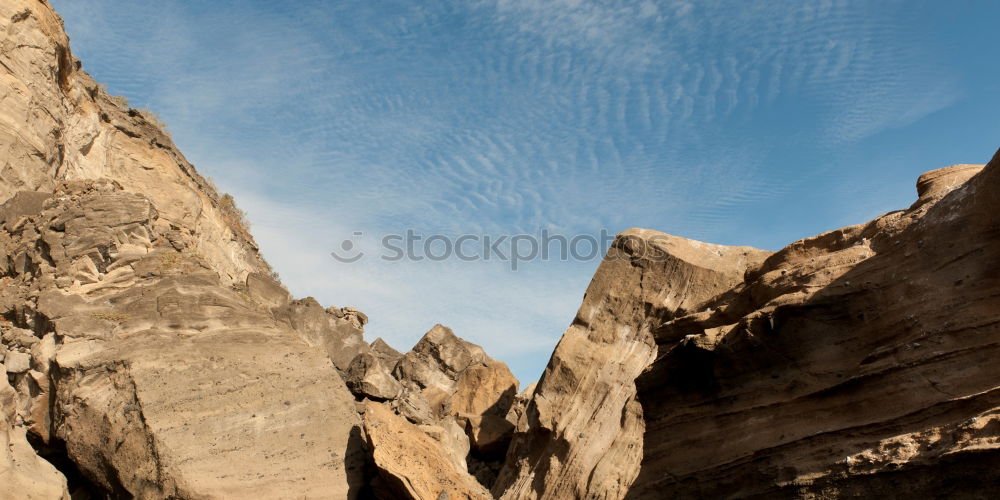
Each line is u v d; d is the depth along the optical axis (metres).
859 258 18.58
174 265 27.73
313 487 24.44
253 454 24.34
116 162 40.78
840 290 18.06
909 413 16.00
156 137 43.97
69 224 28.19
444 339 42.34
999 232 16.56
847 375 17.41
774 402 18.33
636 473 30.72
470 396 40.22
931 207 18.09
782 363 18.48
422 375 41.03
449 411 37.66
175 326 26.09
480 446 36.22
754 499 17.70
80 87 39.66
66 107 37.59
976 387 15.50
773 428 18.09
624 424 32.72
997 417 14.60
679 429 19.91
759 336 18.61
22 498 19.88
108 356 25.12
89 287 26.73
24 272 28.38
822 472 16.61
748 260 37.28
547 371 35.59
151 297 26.56
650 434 20.42
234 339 26.34
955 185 18.47
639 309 36.78
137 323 25.95
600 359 35.44
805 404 17.83
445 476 26.16
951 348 16.09
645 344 35.75
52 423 25.09
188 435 23.98
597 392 34.44
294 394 25.80
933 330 16.45
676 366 20.12
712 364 19.38
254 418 24.94
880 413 16.48
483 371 40.88
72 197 30.12
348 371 31.50
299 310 33.50
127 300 26.55
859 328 17.73
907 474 15.34
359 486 25.14
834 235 20.11
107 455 23.92
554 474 32.22
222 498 23.27
